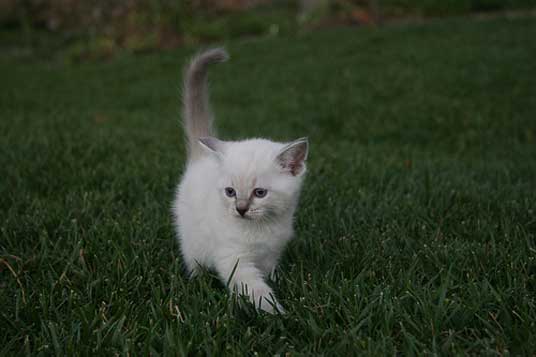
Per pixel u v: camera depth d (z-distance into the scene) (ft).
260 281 2.20
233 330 2.04
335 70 6.93
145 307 2.12
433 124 4.66
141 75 7.81
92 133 4.05
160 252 2.44
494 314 2.06
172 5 10.08
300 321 2.05
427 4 10.59
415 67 6.64
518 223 2.55
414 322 2.03
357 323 2.04
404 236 2.48
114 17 10.52
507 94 5.29
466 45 7.42
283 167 2.30
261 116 5.26
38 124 4.45
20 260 2.33
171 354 1.93
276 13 11.02
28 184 2.97
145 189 2.97
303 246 2.51
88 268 2.33
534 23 8.52
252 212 2.21
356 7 10.44
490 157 3.77
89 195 2.84
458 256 2.33
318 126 4.88
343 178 3.14
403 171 3.30
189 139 2.64
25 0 11.38
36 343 1.98
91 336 2.00
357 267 2.33
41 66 8.92
